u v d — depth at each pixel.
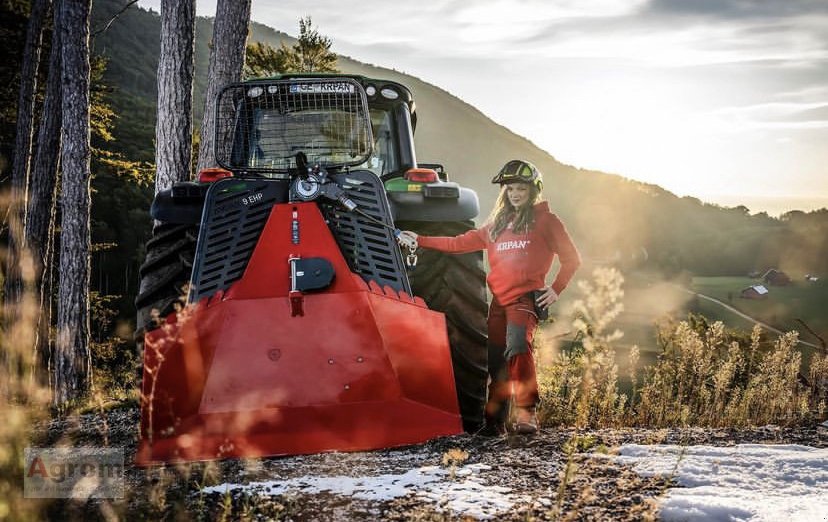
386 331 3.81
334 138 5.50
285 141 5.48
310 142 5.49
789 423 4.96
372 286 4.00
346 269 3.97
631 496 2.85
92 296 20.28
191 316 3.76
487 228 4.65
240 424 3.47
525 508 2.74
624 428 4.72
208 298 3.90
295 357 3.66
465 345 4.60
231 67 11.10
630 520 2.61
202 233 4.14
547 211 4.56
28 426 3.03
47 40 20.36
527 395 4.26
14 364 3.08
